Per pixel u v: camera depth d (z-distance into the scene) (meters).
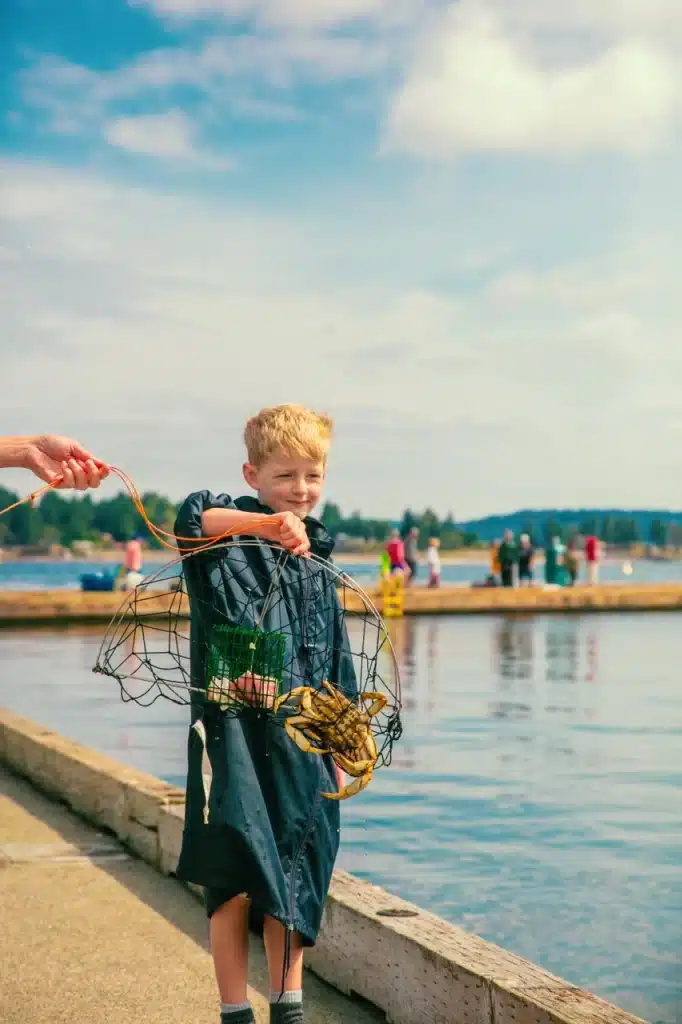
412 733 12.79
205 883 3.30
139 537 33.53
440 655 22.12
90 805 7.39
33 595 32.06
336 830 3.48
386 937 4.14
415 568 39.12
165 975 4.55
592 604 36.09
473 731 12.94
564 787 9.80
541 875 7.11
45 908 5.48
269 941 3.38
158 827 6.21
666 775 10.34
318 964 4.63
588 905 6.50
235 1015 3.36
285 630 3.44
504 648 23.66
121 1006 4.22
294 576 3.51
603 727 13.22
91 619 31.72
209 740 3.36
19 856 6.49
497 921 6.23
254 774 3.32
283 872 3.32
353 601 33.53
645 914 6.35
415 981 3.96
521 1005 3.46
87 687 17.50
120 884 5.92
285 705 3.38
